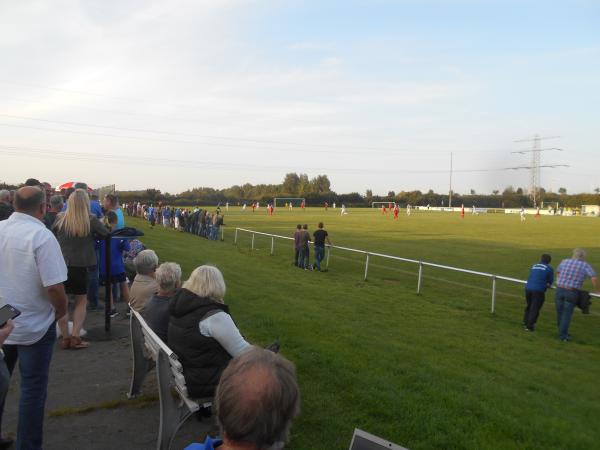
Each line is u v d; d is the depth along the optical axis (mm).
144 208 46594
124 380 5039
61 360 5582
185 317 3797
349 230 36781
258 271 15828
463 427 4484
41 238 3336
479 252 23641
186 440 3941
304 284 13656
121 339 6375
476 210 92312
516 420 4777
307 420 4340
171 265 4883
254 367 1572
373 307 10734
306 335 7340
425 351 7199
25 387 3377
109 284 6602
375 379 5504
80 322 5988
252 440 1508
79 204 5785
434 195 128250
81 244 5867
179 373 3311
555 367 7316
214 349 3770
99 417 4234
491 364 6910
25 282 3297
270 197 115125
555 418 5027
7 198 7520
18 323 3293
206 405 3811
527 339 9141
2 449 3619
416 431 4301
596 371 7328
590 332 10375
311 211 78875
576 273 9344
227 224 41438
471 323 10031
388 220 51875
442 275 17328
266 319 8195
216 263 16828
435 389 5398
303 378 5406
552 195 125812
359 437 2303
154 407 4449
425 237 31625
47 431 3963
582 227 44062
